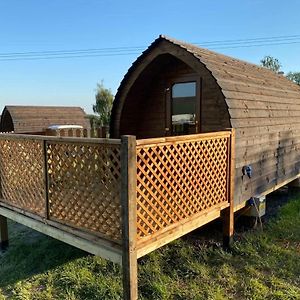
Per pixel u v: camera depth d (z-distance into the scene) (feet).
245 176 15.99
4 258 15.33
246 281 11.64
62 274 12.69
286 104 21.63
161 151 10.50
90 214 10.90
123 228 9.32
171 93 20.67
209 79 14.89
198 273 12.42
